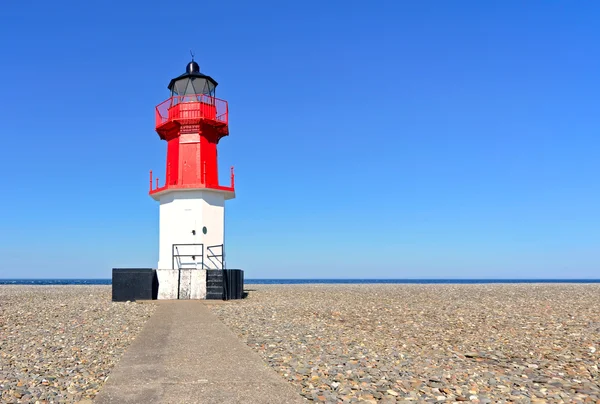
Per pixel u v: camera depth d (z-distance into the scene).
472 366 11.55
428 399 8.76
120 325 17.31
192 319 17.62
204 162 30.34
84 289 49.19
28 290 47.06
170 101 31.31
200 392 8.20
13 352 12.62
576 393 9.35
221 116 31.45
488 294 37.88
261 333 15.45
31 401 8.42
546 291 42.88
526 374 10.84
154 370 9.62
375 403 8.45
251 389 8.45
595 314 22.42
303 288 51.38
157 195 31.03
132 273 26.75
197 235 29.72
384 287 55.69
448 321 19.80
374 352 12.88
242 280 29.92
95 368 10.84
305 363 11.20
